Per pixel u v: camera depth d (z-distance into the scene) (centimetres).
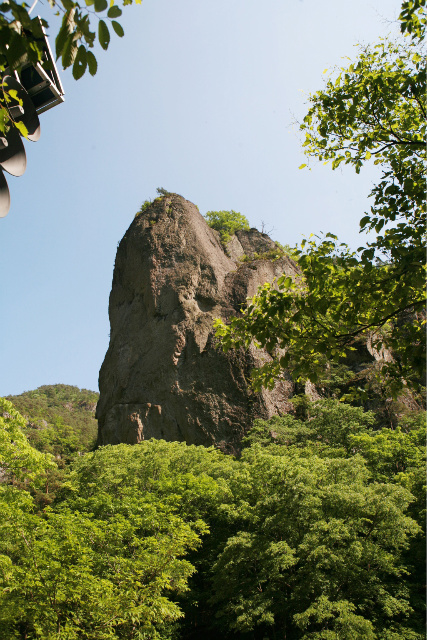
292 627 2659
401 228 998
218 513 3052
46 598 1862
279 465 2727
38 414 12838
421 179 1068
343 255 1066
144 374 6138
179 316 6356
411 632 2114
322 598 2067
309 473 2492
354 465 2697
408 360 965
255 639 2908
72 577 1855
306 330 1034
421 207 1076
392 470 3550
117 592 2078
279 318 1006
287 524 2459
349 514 2361
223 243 7925
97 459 3750
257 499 2889
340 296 1025
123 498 3012
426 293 931
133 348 6469
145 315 6644
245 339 1077
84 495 3469
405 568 2389
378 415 5156
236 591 2525
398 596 2384
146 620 2088
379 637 2128
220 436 5431
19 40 454
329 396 5884
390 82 1179
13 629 1892
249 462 3481
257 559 2500
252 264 7025
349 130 1272
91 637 1916
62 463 6688
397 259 960
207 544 3167
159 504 2547
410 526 2259
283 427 4744
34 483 2266
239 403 5591
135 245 7150
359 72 1259
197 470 3662
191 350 6072
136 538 2252
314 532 2273
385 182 1125
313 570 2238
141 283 6831
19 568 1847
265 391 5628
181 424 5622
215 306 6500
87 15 443
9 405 2286
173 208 7381
